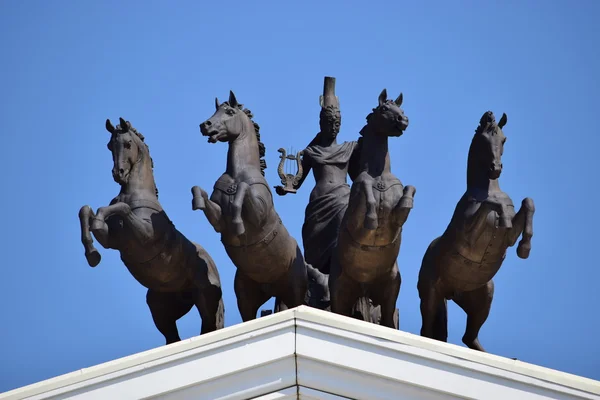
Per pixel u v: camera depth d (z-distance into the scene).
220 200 41.88
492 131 41.69
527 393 35.00
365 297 44.34
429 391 35.16
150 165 43.38
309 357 35.31
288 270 43.84
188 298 44.72
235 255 43.03
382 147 42.50
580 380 35.12
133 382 35.50
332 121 48.78
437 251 42.84
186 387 35.41
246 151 43.03
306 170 49.41
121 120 42.78
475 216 41.22
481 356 35.28
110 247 42.03
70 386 35.62
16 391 35.72
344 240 42.28
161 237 42.47
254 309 44.66
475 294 43.47
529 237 40.22
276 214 43.16
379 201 41.38
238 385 35.41
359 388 35.25
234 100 43.38
